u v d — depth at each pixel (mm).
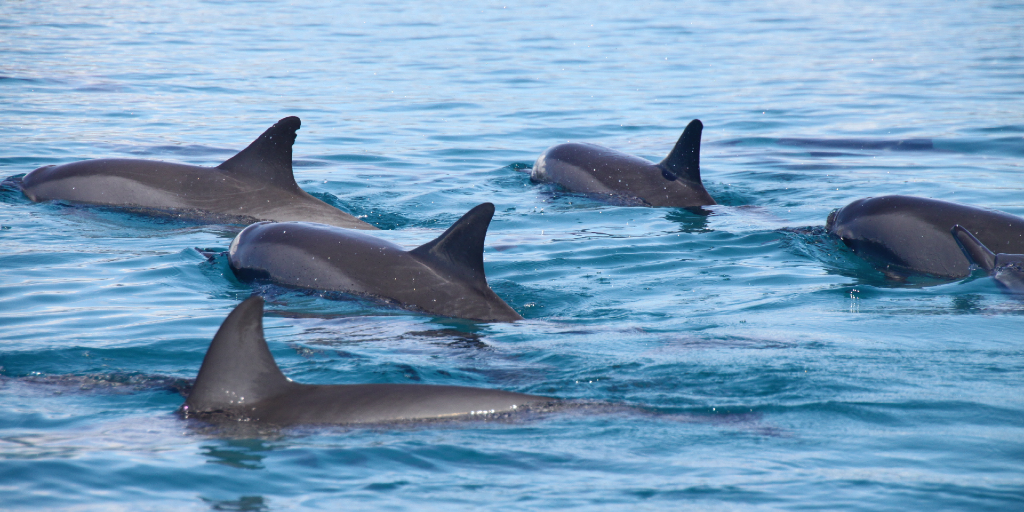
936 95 91812
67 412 22422
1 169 56500
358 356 27016
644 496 17953
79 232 43562
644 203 52125
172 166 49875
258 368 22219
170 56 114938
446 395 22016
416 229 46312
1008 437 20578
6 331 29203
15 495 17766
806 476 18766
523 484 18531
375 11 187625
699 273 37938
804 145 71375
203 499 17859
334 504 17719
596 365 25828
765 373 24812
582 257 40500
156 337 28891
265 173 49000
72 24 144875
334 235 36625
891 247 39750
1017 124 75812
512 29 155750
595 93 95125
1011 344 27469
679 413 22156
